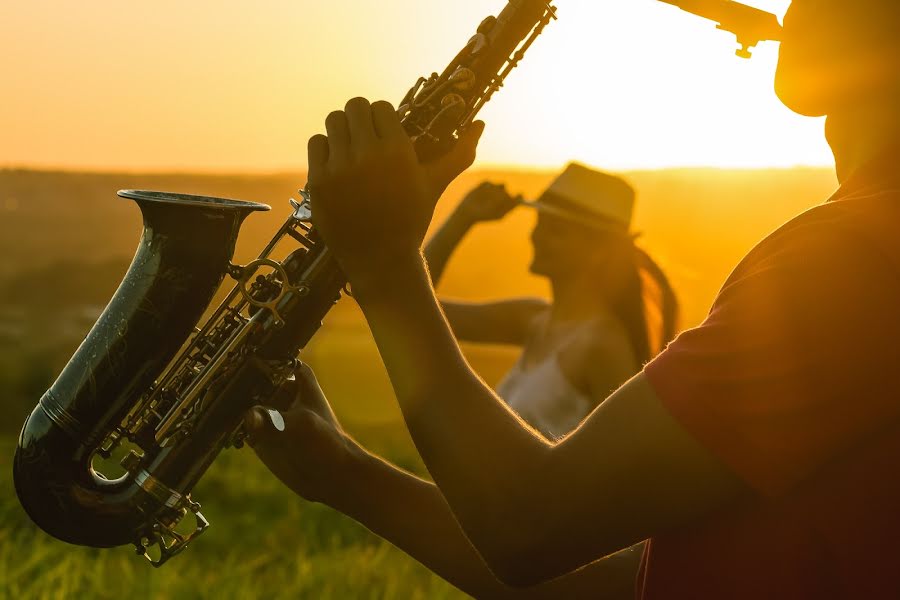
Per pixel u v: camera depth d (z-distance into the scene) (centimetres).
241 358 174
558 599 160
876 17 111
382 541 716
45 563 567
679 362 106
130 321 173
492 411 115
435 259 450
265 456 175
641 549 162
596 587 160
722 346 104
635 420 107
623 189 426
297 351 176
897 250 102
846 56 113
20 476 173
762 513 110
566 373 407
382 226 119
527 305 464
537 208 427
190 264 174
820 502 107
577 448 109
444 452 114
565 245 417
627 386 110
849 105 115
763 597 109
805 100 118
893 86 111
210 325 180
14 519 647
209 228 175
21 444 173
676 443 105
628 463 106
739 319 105
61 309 6656
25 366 1980
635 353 425
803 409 102
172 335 175
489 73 164
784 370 102
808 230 106
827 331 101
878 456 105
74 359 175
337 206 119
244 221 181
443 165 130
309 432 171
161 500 175
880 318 101
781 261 105
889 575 105
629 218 423
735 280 111
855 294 101
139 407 178
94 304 6994
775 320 103
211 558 650
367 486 172
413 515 170
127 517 175
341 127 121
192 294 175
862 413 102
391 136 119
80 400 172
